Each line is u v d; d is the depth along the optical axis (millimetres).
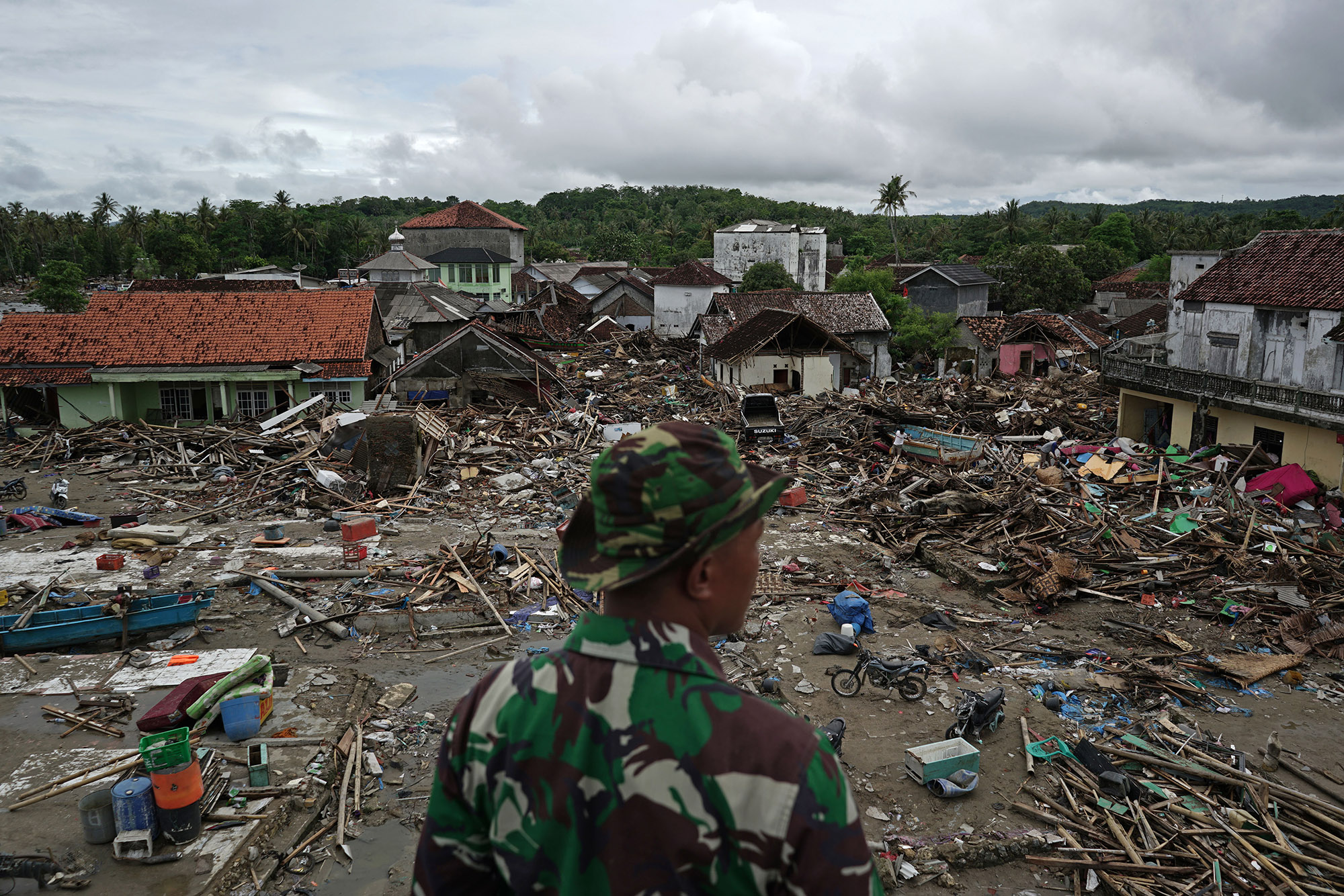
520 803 1581
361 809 10617
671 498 1524
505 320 66000
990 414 38562
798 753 1509
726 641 16219
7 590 17078
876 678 14219
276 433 32875
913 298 74938
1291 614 17781
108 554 19109
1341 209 103625
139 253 133625
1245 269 30406
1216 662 15398
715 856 1466
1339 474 24109
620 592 1666
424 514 24969
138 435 33219
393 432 26750
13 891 8531
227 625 16641
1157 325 50688
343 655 15773
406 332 52000
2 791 10133
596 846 1499
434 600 17844
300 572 18812
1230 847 10125
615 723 1531
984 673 15031
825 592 19266
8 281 129750
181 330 38031
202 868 8898
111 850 9102
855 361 51562
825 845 1448
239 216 126188
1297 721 13578
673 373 56531
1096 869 9805
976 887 9664
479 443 33281
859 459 32781
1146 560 20797
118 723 11992
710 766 1479
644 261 143500
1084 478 27797
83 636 15086
